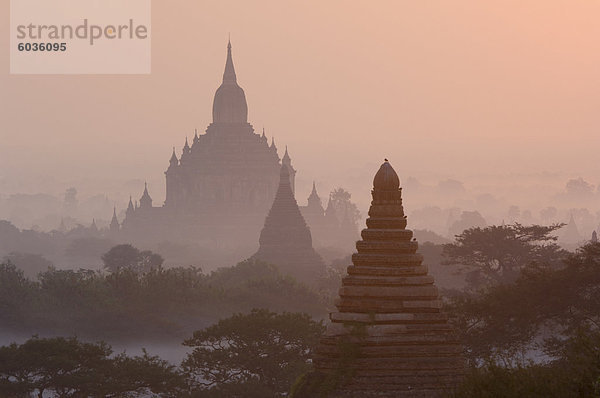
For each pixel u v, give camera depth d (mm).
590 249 104188
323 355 66375
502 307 101062
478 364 95062
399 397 64125
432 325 66125
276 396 122062
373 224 68250
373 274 66938
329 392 64812
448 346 65812
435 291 66688
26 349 126938
